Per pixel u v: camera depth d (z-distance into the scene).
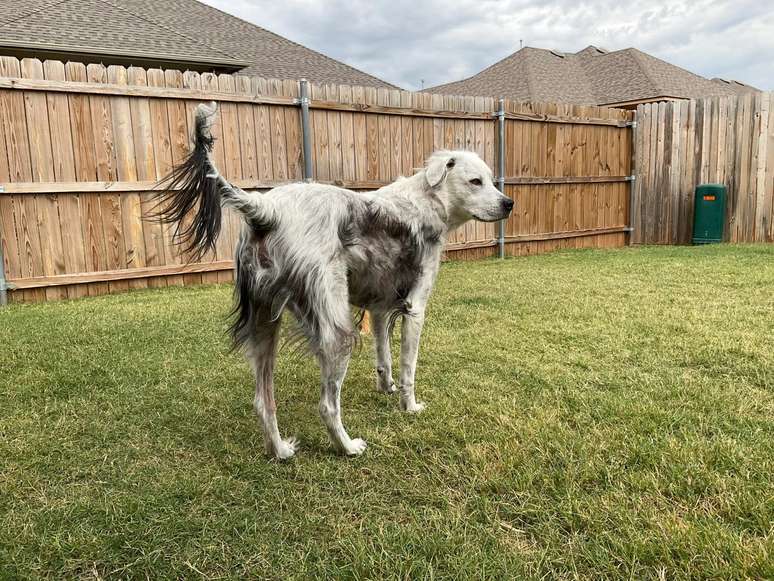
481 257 6.82
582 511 1.47
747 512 1.45
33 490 1.65
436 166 2.17
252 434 2.05
